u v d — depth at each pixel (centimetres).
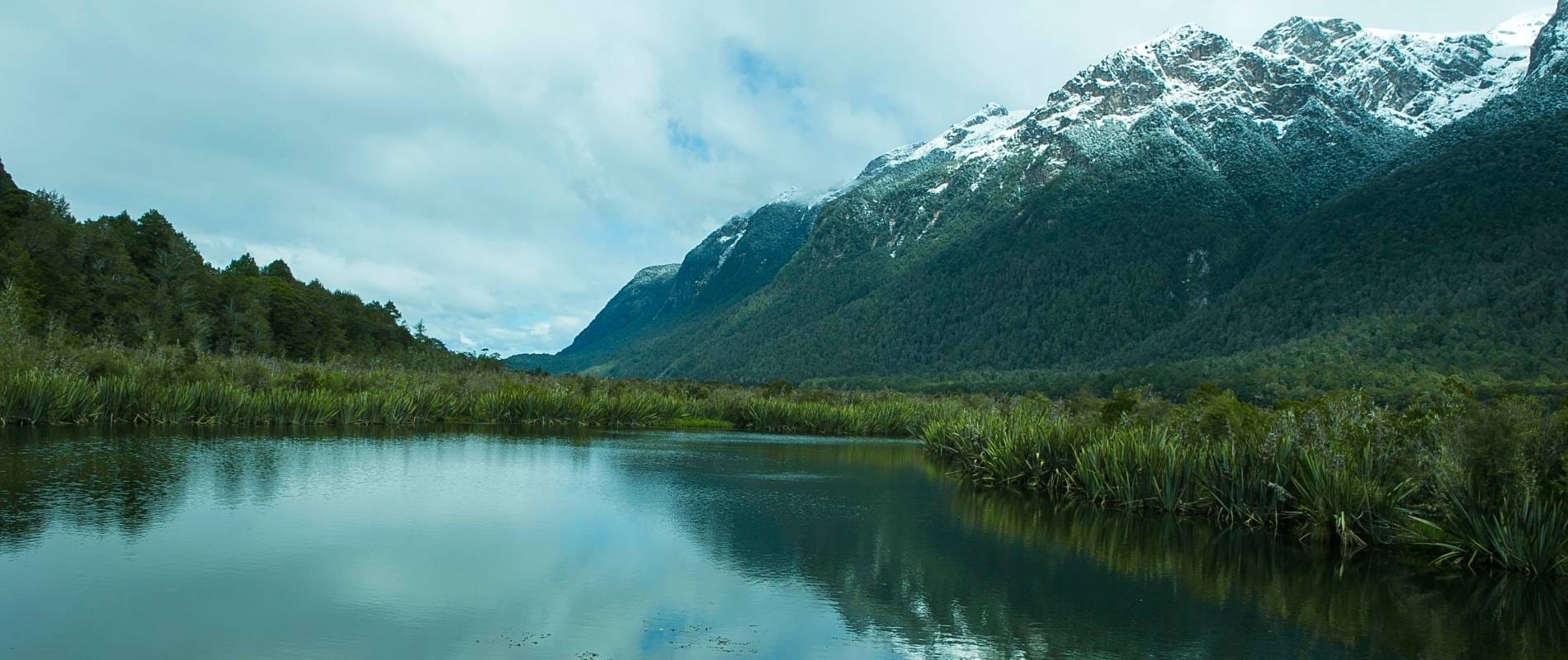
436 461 2812
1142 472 2259
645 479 2636
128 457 2484
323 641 1092
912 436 5569
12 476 2088
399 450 3103
